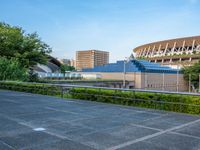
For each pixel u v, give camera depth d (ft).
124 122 30.04
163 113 36.91
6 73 92.22
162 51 435.53
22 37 109.50
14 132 24.76
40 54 111.24
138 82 190.19
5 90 75.92
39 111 37.19
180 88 235.61
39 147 20.15
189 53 383.86
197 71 232.32
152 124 29.17
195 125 28.94
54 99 53.11
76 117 32.73
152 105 42.83
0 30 104.73
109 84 164.04
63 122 29.53
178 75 231.30
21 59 103.55
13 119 31.01
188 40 402.93
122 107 42.24
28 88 70.49
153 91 39.63
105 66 220.02
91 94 50.90
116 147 20.44
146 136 23.85
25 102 47.70
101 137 23.30
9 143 21.12
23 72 97.71
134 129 26.61
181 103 38.42
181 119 32.42
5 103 45.98
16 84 74.74
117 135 24.07
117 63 214.28
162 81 209.46
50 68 213.87
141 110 39.37
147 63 216.54
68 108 40.52
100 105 44.39
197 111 38.14
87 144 21.13
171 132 25.52
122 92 46.98
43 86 65.72
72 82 130.41
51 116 33.22
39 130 25.63
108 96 47.52
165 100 41.55
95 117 32.94
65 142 21.59
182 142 21.99
